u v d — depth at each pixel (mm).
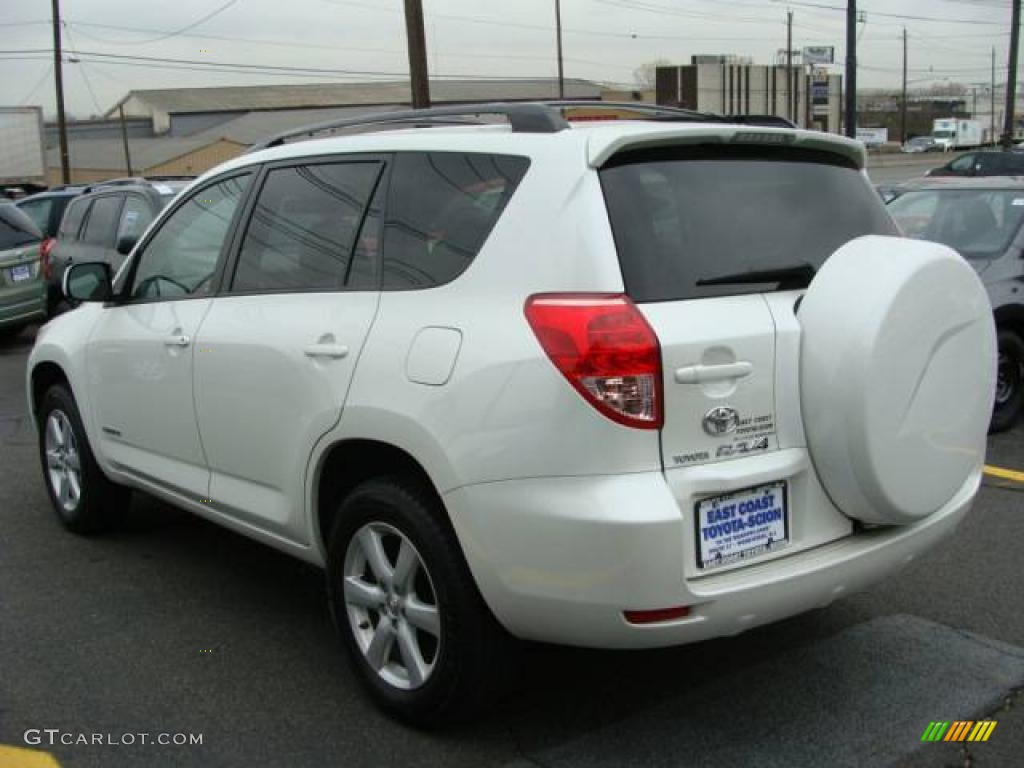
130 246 9148
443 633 3250
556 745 3365
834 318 3080
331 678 3865
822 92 62875
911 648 4008
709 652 4004
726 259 3170
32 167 38656
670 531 2824
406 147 3625
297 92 101000
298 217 3967
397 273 3484
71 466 5473
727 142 3357
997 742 3344
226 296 4188
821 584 3123
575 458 2877
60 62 38938
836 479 3145
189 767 3283
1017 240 7543
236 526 4234
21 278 12469
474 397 3045
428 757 3316
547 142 3193
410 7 19109
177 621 4391
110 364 4875
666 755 3293
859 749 3311
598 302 2904
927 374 3211
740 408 3014
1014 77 38812
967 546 5109
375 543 3488
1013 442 7176
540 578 2959
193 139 82438
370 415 3332
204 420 4215
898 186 9148
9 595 4684
